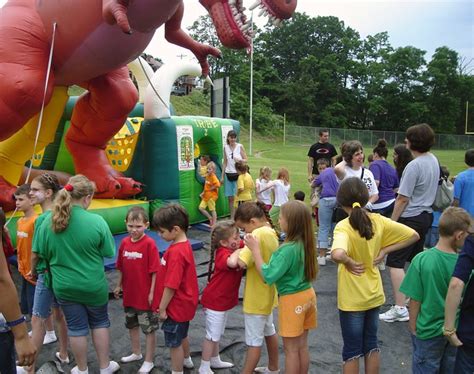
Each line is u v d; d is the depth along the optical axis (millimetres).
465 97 70750
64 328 3539
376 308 3096
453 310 2611
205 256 6199
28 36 5176
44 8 5227
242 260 3150
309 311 3117
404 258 4395
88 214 3225
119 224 6512
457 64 71312
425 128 4230
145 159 7410
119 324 4305
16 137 5871
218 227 3381
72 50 5305
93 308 3242
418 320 2908
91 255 3172
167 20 5281
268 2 4402
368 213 3174
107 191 6812
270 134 52062
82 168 6809
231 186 8477
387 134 54625
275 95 67812
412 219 4324
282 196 7820
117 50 5293
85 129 6629
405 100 69562
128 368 3561
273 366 3406
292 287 3004
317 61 70188
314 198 7797
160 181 7379
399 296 4426
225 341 4008
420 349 2906
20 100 5109
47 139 6191
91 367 3574
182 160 7609
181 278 3189
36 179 3521
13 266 5426
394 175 5684
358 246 3014
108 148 7539
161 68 7566
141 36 5262
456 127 71438
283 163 24531
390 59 70688
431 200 4344
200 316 4516
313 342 4078
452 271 2809
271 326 3352
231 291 3365
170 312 3211
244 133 50219
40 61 5262
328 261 6238
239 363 3684
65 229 3102
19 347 2211
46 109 5996
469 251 2580
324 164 7504
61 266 3125
